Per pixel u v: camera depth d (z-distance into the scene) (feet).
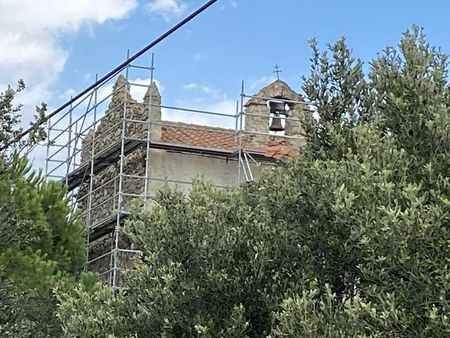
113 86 79.36
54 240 58.65
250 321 30.19
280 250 30.48
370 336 24.68
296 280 29.94
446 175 27.61
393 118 29.96
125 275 33.12
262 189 33.30
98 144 79.71
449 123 28.19
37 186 59.21
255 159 71.67
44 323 41.50
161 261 30.96
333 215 28.91
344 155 30.71
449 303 24.32
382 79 30.68
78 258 59.98
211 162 72.38
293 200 30.42
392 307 24.63
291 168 32.22
